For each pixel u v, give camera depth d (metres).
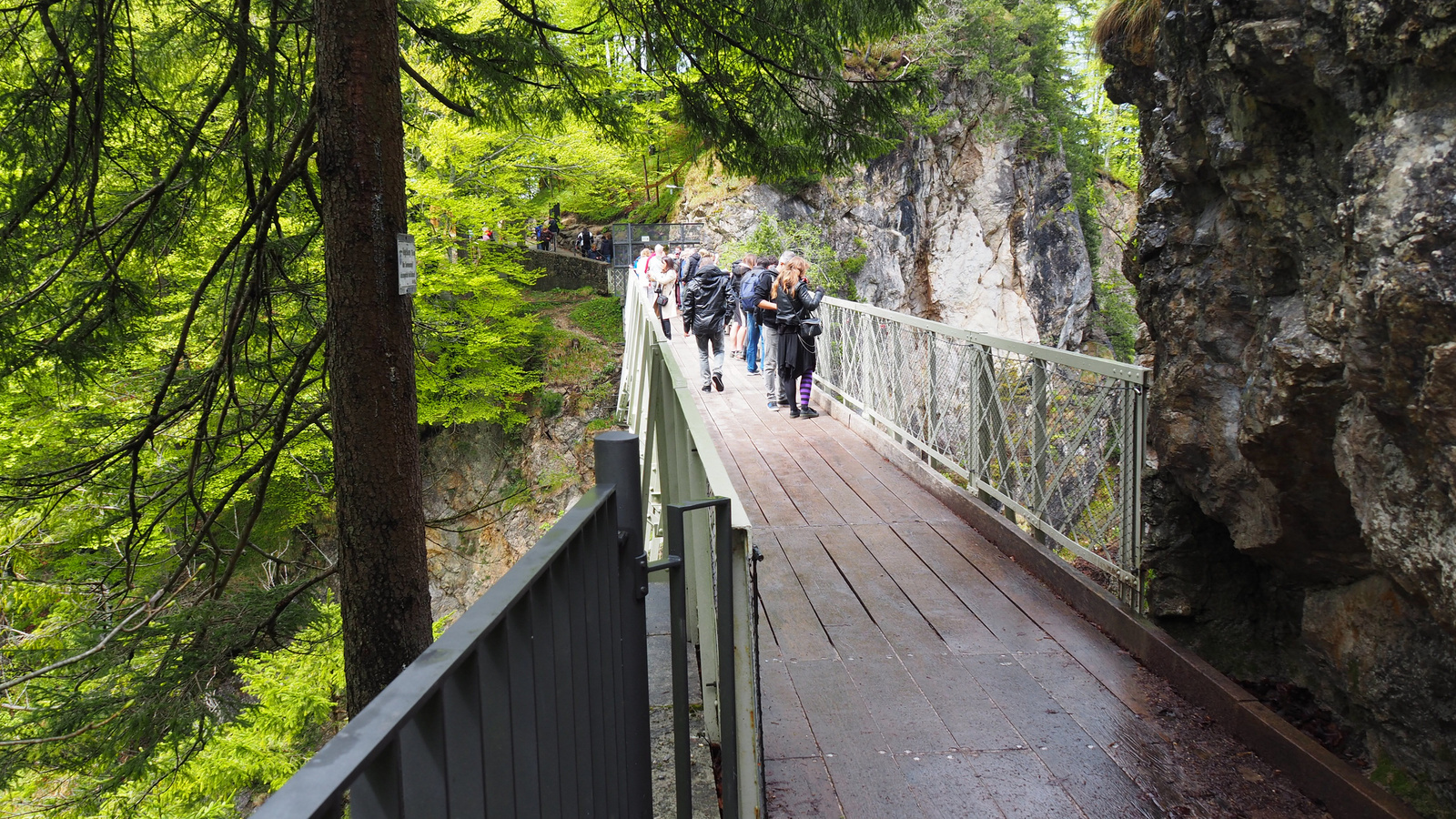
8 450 7.24
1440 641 2.83
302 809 0.59
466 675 0.94
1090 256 36.00
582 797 1.39
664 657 3.67
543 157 20.80
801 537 5.75
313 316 5.91
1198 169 3.68
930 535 5.76
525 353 23.02
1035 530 5.20
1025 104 32.44
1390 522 2.53
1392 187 2.28
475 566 22.41
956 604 4.71
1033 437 5.21
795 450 8.08
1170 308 3.85
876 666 4.07
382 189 4.02
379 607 4.16
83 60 5.20
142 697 5.11
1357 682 3.20
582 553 1.42
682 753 2.04
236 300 5.34
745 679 2.23
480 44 5.95
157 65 5.32
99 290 5.12
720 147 6.70
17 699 6.00
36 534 7.29
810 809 3.03
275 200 4.82
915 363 7.24
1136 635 4.12
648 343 6.08
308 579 5.86
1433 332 2.18
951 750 3.39
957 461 6.44
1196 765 3.27
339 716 10.82
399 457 4.14
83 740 5.13
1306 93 2.76
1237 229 3.47
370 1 3.95
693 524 3.11
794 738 3.48
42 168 4.97
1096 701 3.74
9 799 6.16
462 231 20.25
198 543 5.45
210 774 9.48
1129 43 4.36
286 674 10.27
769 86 6.36
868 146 6.56
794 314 9.30
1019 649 4.22
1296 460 2.99
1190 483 3.78
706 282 10.94
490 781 1.03
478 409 19.72
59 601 7.73
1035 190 33.59
